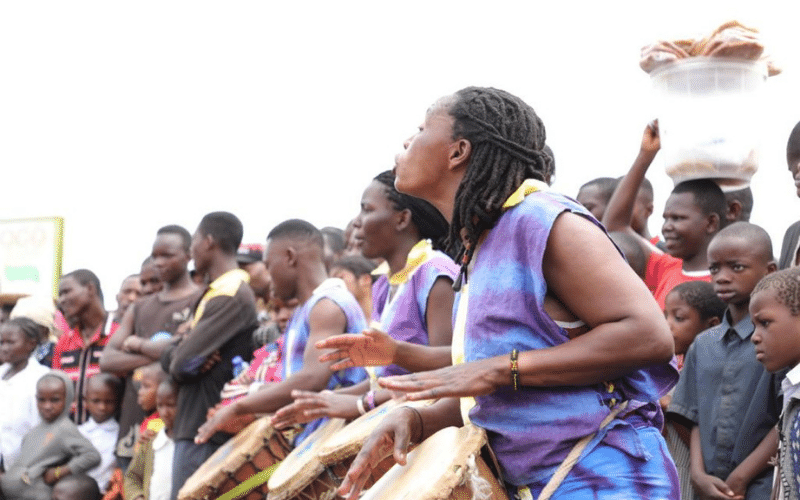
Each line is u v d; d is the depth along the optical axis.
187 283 7.15
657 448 2.53
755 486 3.60
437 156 2.64
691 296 4.29
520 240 2.48
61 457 7.32
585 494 2.41
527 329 2.47
